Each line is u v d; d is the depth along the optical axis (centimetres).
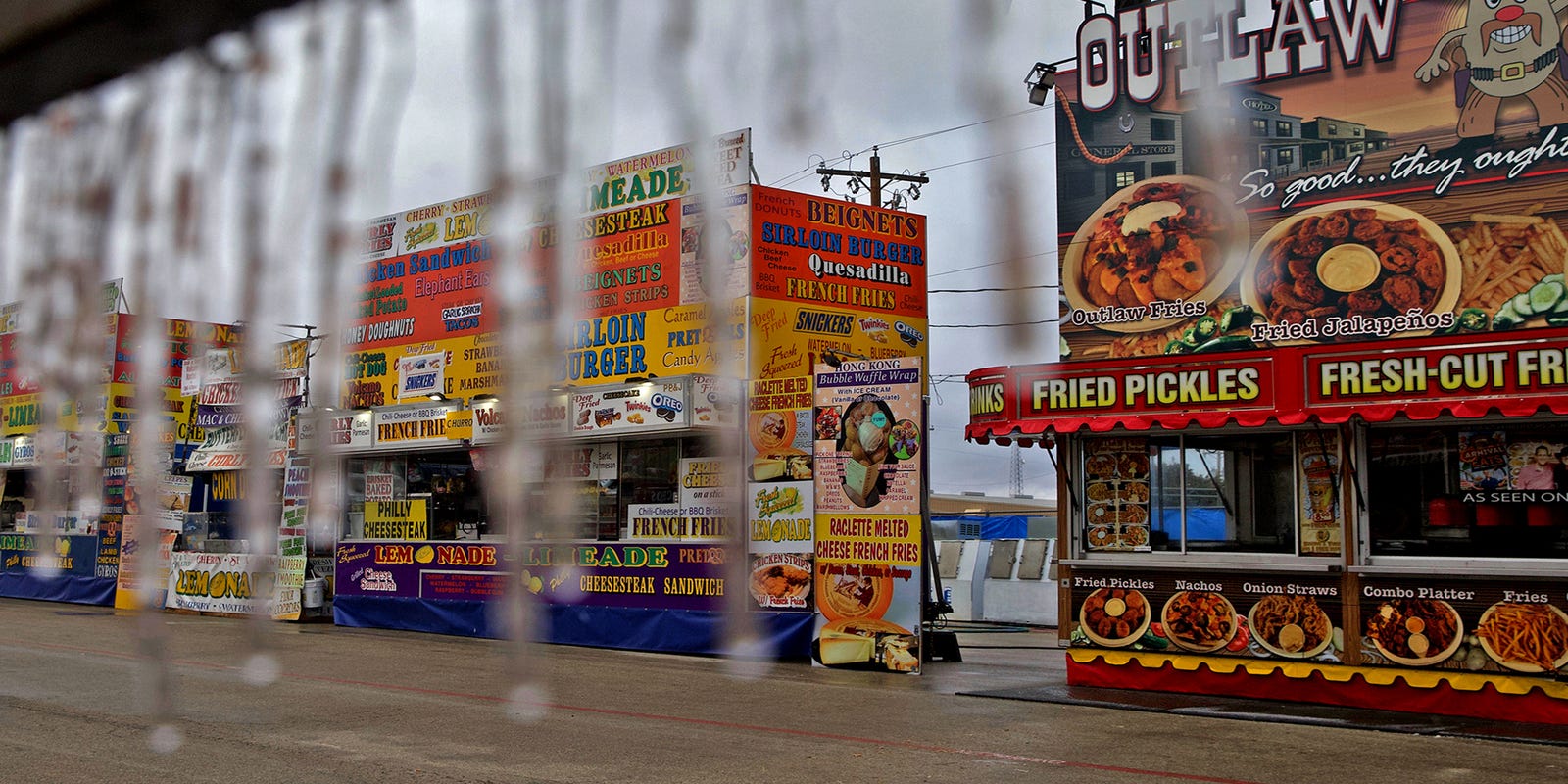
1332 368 1005
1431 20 1030
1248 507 1107
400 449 1808
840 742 897
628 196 1603
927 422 1425
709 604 1488
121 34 135
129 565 2192
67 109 141
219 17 125
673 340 1543
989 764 812
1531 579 960
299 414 1978
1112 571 1166
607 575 1595
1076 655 1184
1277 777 770
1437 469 1014
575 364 1652
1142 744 888
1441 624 998
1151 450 1158
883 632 1334
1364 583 1034
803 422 1447
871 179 1753
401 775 758
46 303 138
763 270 1513
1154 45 1135
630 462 1612
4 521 2583
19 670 1261
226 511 2120
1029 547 2081
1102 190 1161
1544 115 983
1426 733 921
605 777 762
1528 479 977
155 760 794
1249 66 1104
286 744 859
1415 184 1029
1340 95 1064
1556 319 967
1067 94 1181
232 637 1647
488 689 1170
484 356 1744
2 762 780
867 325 1612
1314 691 1055
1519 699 960
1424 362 966
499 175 112
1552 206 977
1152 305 1131
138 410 136
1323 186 1066
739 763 812
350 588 1916
